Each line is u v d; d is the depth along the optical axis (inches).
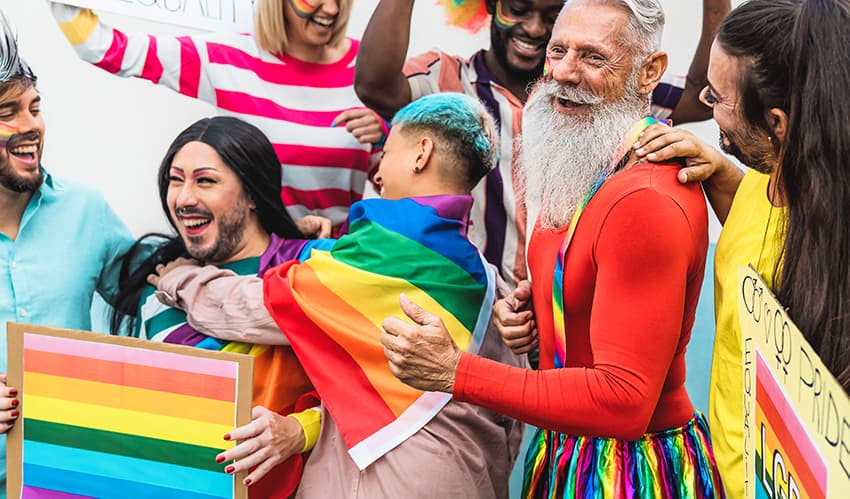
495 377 50.7
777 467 39.9
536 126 55.0
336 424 59.9
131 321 77.9
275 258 72.2
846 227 38.8
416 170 62.4
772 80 41.8
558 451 57.5
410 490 58.3
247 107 81.8
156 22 80.8
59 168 80.2
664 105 86.8
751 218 51.2
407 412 59.4
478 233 85.1
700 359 94.2
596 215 50.1
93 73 80.0
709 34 83.9
